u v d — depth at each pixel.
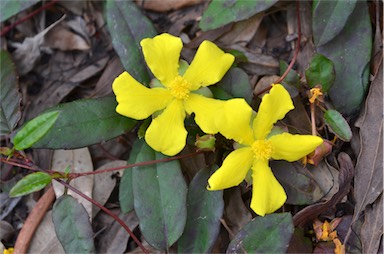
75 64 0.29
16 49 0.29
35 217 0.27
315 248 0.26
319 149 0.25
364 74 0.27
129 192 0.26
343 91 0.27
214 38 0.28
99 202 0.27
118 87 0.24
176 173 0.25
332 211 0.26
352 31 0.27
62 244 0.25
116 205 0.27
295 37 0.28
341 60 0.27
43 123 0.24
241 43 0.28
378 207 0.25
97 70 0.29
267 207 0.24
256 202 0.23
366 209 0.26
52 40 0.29
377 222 0.25
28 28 0.29
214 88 0.26
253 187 0.24
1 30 0.29
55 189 0.27
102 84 0.28
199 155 0.26
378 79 0.26
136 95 0.24
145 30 0.26
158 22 0.29
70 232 0.25
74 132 0.25
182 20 0.29
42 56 0.29
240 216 0.26
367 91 0.27
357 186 0.26
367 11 0.27
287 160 0.24
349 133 0.25
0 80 0.26
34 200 0.28
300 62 0.28
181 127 0.24
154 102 0.24
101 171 0.26
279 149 0.24
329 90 0.27
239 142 0.24
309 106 0.27
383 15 0.27
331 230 0.26
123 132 0.26
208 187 0.25
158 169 0.25
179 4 0.28
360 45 0.27
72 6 0.29
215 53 0.25
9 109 0.26
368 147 0.26
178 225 0.25
